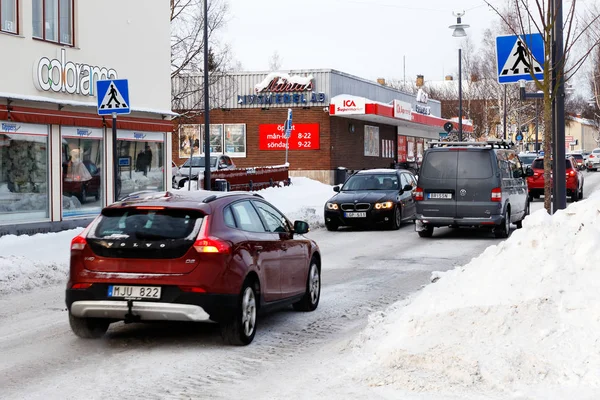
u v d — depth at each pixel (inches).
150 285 348.5
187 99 1946.4
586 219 321.7
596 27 1777.8
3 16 789.9
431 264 668.7
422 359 285.7
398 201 992.9
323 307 469.7
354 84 2079.2
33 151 831.1
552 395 251.4
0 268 559.8
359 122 2118.6
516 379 265.4
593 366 261.1
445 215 853.2
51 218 852.6
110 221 365.1
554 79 526.9
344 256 733.9
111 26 954.7
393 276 599.2
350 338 360.2
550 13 523.2
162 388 294.0
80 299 356.2
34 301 495.5
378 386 277.0
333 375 300.8
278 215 438.9
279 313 452.1
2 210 791.7
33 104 820.0
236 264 358.6
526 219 342.6
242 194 406.9
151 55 1036.5
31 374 316.5
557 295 293.3
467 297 313.4
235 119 1966.0
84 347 365.1
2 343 374.3
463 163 848.3
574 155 3056.1
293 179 1718.8
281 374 311.0
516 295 300.2
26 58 813.9
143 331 400.8
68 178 884.0
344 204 971.9
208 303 347.3
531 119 3228.3
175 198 378.6
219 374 313.7
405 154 2583.7
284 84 1920.5
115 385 299.0
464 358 277.9
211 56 1916.8
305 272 447.5
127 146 990.4
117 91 685.9
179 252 350.0
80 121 888.9
